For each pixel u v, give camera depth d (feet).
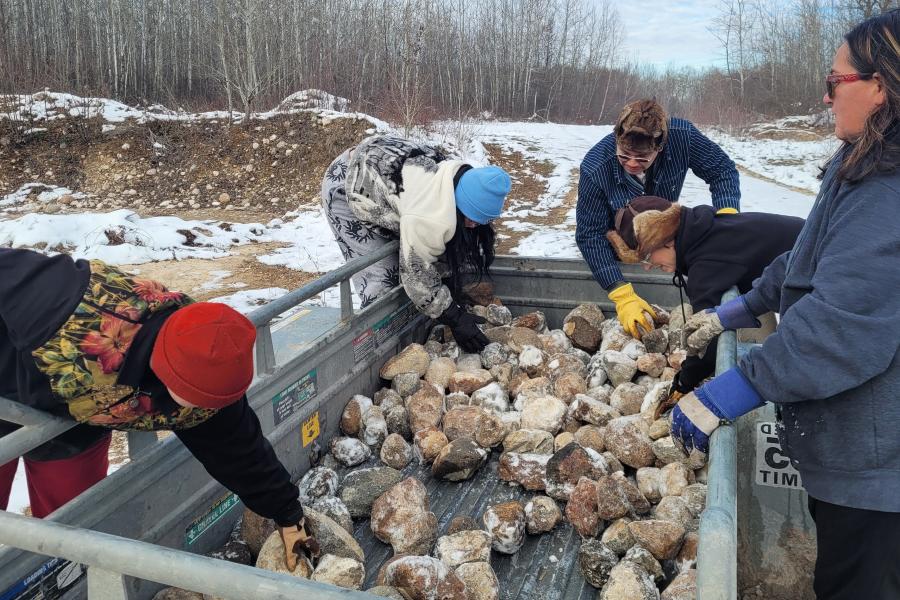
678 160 10.69
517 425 10.09
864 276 3.84
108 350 4.54
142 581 6.56
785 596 6.37
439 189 10.64
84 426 5.66
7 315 4.53
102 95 65.05
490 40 100.32
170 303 4.80
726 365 5.15
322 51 73.77
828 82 4.22
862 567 4.34
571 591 7.33
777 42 105.81
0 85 50.60
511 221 30.45
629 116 9.58
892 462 4.10
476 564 7.23
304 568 6.89
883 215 3.86
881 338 3.84
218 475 6.08
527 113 99.50
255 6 63.87
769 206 31.22
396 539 7.88
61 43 76.89
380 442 9.89
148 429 5.23
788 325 4.12
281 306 7.96
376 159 10.91
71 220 27.81
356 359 10.31
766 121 88.53
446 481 9.30
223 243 28.94
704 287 7.66
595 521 7.87
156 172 42.52
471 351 12.07
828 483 4.33
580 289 13.23
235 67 54.95
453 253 11.12
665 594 6.74
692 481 8.68
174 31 83.30
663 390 9.68
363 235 11.63
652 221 7.77
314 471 8.76
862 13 88.89
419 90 56.75
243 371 4.58
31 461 6.18
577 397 10.27
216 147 43.45
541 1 104.47
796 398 4.17
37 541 4.08
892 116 3.88
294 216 35.50
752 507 6.36
